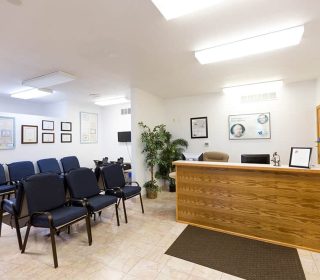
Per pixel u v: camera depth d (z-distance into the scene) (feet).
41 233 9.66
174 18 6.64
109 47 8.67
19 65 10.51
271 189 8.54
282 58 10.19
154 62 10.41
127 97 18.54
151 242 8.66
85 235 9.36
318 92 13.65
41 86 13.76
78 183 9.86
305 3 6.06
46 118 17.97
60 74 11.48
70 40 8.02
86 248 8.24
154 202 14.23
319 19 6.86
